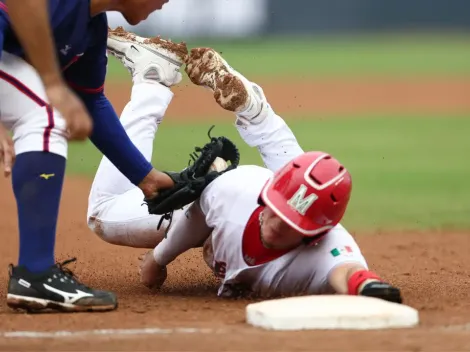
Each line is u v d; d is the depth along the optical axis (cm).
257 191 1519
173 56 1833
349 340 1229
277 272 1512
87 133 1160
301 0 17138
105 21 1493
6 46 1400
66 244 2494
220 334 1277
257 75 10806
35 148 1384
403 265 2169
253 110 1695
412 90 9812
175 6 13725
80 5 1405
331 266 1475
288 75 10862
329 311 1320
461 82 10506
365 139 6034
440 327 1323
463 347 1193
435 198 3675
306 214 1417
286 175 1441
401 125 6962
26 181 1388
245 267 1527
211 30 14575
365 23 17725
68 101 1166
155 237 1742
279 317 1304
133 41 1842
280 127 1734
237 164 1664
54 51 1216
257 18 15862
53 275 1434
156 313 1446
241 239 1510
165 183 1568
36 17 1178
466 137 6231
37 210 1403
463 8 17775
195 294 1662
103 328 1327
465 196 3734
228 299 1588
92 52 1519
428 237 2748
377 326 1309
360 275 1433
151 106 1812
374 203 3553
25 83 1391
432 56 13625
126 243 1789
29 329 1320
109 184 1772
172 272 1945
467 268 2108
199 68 1730
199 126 6272
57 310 1442
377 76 11100
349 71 11688
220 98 1694
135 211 1733
